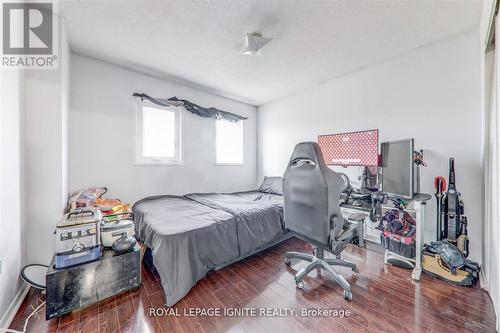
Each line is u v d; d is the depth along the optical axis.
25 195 1.67
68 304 1.39
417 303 1.52
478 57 1.98
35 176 1.72
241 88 3.54
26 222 1.68
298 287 1.72
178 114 3.36
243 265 2.11
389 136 2.58
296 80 3.22
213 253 1.85
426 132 2.29
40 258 1.73
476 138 1.99
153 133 3.12
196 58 2.56
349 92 2.98
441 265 1.81
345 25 1.94
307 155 1.68
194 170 3.55
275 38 2.14
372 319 1.37
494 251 1.46
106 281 1.54
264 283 1.79
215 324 1.33
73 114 2.44
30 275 1.62
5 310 1.32
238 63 2.69
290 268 2.05
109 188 2.71
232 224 2.04
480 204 1.95
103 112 2.66
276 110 4.14
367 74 2.78
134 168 2.92
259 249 2.35
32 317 1.38
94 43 2.26
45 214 1.76
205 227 1.81
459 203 1.92
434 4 1.68
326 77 3.11
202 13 1.79
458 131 2.09
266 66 2.77
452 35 2.10
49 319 1.34
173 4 1.69
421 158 2.17
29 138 1.70
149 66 2.77
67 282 1.40
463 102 2.06
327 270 1.75
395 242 2.11
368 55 2.48
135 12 1.78
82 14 1.81
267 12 1.77
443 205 1.97
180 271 1.57
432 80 2.25
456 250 1.79
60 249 1.41
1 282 1.28
